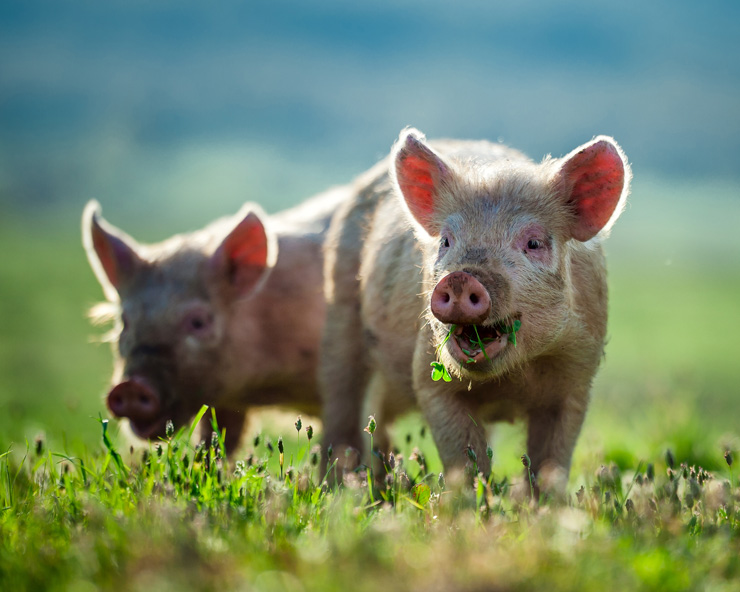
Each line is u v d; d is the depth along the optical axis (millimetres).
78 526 7348
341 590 5801
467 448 9062
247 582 5891
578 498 8156
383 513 7934
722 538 7055
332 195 16719
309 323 14805
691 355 52500
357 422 13055
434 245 9727
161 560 6266
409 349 10820
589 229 9414
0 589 6266
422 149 9727
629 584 6023
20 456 11820
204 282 13961
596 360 9805
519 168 9586
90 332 59719
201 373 13867
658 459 13141
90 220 14305
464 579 5902
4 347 52406
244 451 15039
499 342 8562
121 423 13914
